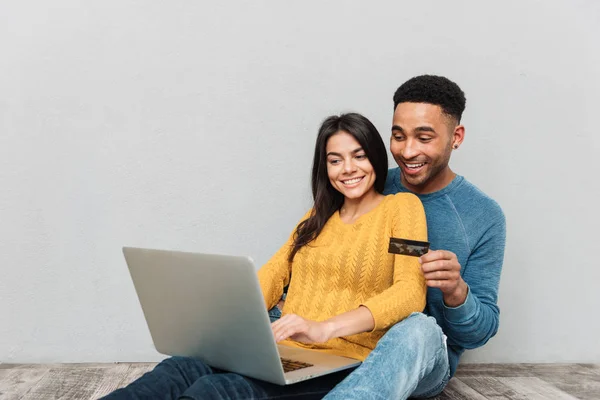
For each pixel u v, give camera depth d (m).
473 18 2.56
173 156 2.50
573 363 2.63
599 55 2.63
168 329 1.55
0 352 2.45
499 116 2.58
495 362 2.62
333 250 1.79
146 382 1.37
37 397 1.99
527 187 2.61
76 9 2.45
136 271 1.52
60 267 2.47
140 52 2.47
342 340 1.70
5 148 2.44
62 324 2.47
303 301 1.80
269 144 2.53
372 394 1.31
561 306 2.64
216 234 2.52
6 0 2.43
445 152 1.90
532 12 2.59
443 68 2.56
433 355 1.57
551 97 2.61
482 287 1.90
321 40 2.52
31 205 2.45
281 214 2.54
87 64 2.46
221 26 2.50
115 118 2.47
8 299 2.45
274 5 2.51
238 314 1.33
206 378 1.34
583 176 2.63
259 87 2.52
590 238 2.64
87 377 2.25
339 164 1.80
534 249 2.62
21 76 2.44
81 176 2.47
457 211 1.95
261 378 1.39
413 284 1.61
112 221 2.48
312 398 1.49
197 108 2.50
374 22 2.54
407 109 1.87
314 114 2.53
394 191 2.06
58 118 2.45
